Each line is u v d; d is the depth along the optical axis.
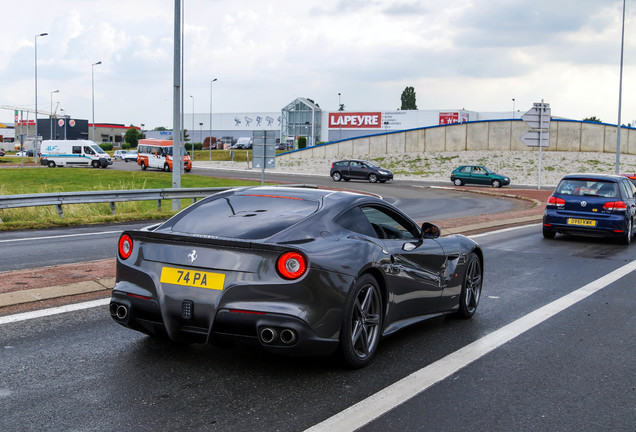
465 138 64.50
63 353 4.84
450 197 32.41
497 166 55.97
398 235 5.50
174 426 3.54
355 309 4.61
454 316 6.52
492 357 5.13
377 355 5.09
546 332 6.01
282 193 5.23
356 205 5.12
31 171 45.75
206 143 119.12
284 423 3.62
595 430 3.69
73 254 10.26
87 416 3.66
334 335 4.37
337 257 4.42
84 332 5.41
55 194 16.62
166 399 3.96
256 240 4.38
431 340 5.61
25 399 3.90
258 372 4.54
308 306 4.18
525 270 9.80
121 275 4.66
